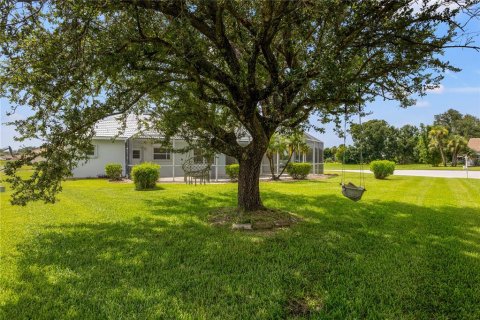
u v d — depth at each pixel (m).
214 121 6.38
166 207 8.35
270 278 3.72
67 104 4.83
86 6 3.93
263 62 6.51
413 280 3.69
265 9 4.76
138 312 2.96
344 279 3.70
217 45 5.43
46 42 4.41
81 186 13.60
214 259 4.38
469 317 2.90
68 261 4.29
